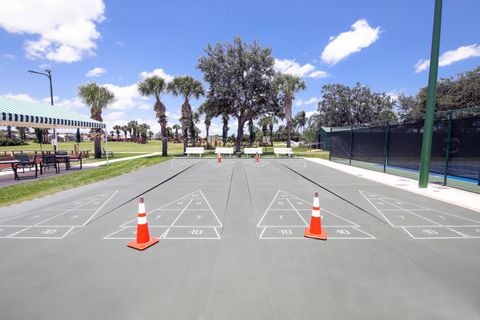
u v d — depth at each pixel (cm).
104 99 2264
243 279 307
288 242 419
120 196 737
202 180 1020
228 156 2347
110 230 473
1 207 623
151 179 1024
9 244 412
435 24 806
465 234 456
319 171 1291
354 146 1853
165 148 2320
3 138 4425
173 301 266
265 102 2647
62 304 262
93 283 300
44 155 1336
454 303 263
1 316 244
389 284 297
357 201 684
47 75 1986
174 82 2367
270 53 2589
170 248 396
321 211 595
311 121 4634
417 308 255
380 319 239
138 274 319
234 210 602
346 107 4053
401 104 4253
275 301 266
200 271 326
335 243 415
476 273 324
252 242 418
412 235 451
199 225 499
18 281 305
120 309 254
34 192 783
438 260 358
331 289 287
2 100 1043
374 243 416
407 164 1353
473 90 2670
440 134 1183
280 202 676
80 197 723
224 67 2548
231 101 2556
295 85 2758
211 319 239
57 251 386
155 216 556
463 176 1055
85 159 2008
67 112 1491
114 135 9444
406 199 705
